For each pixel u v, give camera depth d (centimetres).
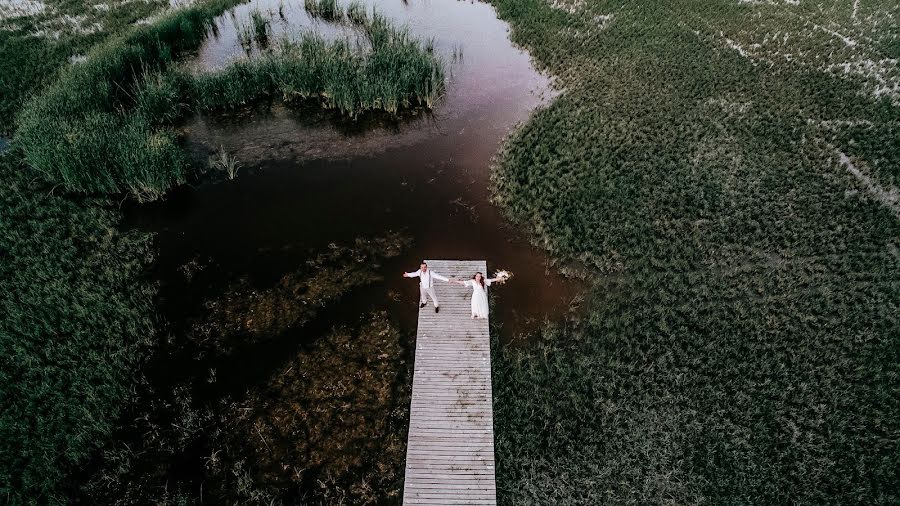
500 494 948
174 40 2511
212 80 2081
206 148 1866
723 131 1830
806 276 1309
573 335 1205
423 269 1168
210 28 2727
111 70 2058
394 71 2100
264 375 1138
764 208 1505
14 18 2633
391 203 1611
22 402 1066
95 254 1408
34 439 1005
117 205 1594
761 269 1335
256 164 1791
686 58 2295
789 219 1470
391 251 1436
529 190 1622
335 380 1127
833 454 977
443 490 937
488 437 1013
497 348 1189
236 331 1227
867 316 1212
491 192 1648
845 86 2053
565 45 2475
